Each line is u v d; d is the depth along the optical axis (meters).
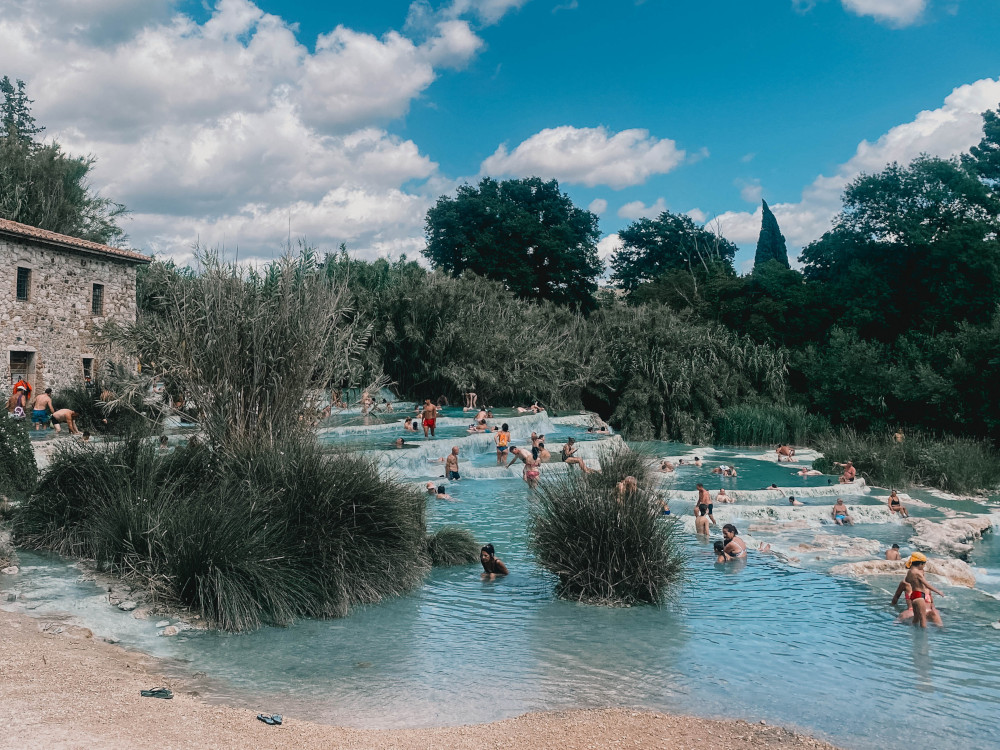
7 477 13.19
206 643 8.37
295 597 9.57
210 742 5.28
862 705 7.16
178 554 9.51
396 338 40.44
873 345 40.38
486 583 11.62
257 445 11.96
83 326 29.44
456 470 21.47
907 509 19.94
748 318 48.12
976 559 15.16
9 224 26.33
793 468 27.33
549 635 9.16
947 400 33.56
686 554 12.52
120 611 8.96
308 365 13.12
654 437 37.75
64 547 11.09
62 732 5.01
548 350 40.75
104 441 13.00
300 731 5.88
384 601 10.43
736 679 7.82
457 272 63.03
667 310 43.91
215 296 13.05
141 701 6.01
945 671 8.20
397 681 7.46
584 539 11.09
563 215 66.44
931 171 44.28
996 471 26.05
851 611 10.62
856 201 46.41
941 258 42.09
